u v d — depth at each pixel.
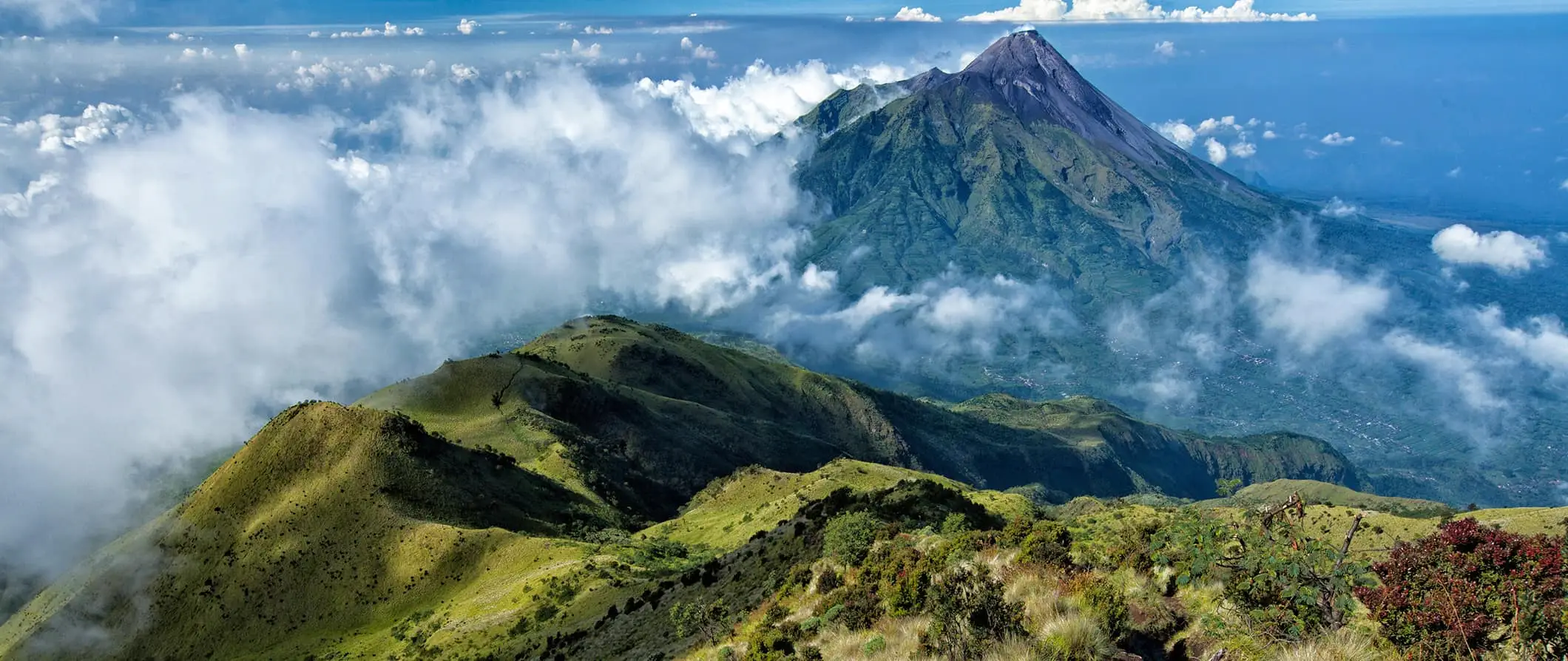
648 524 177.62
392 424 148.12
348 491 135.12
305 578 121.94
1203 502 136.62
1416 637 13.73
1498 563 13.84
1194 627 16.56
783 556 57.09
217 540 131.25
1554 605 12.60
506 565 118.00
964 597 18.58
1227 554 17.58
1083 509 120.00
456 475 147.88
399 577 119.81
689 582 71.69
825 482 145.12
